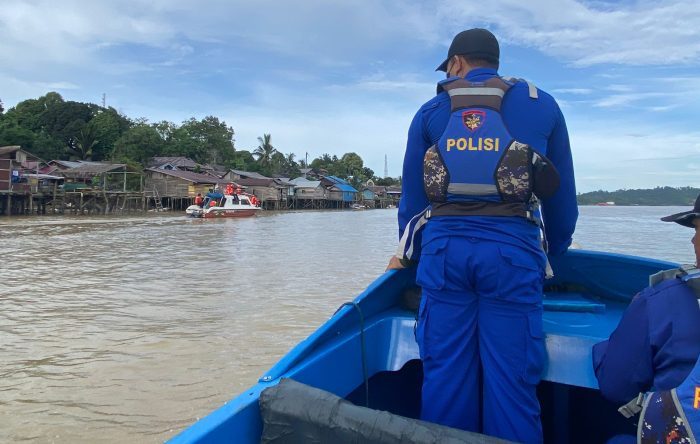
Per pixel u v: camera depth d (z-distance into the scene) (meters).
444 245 1.85
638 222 44.28
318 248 19.78
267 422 1.65
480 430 1.96
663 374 1.48
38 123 68.31
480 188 1.80
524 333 1.82
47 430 4.48
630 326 1.58
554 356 2.12
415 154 2.05
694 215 1.58
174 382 5.53
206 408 4.95
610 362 1.66
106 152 68.44
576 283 3.05
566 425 2.45
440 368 1.92
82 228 28.12
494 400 1.84
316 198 79.00
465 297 1.88
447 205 1.88
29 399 5.09
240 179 69.56
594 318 2.50
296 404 1.62
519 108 1.86
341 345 2.19
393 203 107.69
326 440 1.56
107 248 18.52
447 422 1.92
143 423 4.64
